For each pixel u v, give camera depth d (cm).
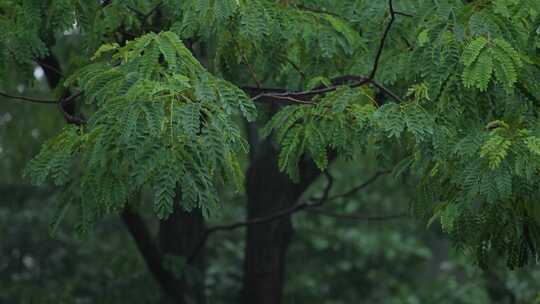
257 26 552
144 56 486
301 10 630
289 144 572
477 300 1462
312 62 653
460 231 591
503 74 514
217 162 467
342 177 1527
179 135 452
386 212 1539
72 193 534
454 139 541
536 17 548
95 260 1412
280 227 966
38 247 1459
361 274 1598
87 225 500
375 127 542
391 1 584
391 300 1555
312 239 1534
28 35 599
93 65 526
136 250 1214
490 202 518
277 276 966
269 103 711
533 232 601
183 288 956
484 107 552
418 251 1570
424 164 559
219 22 552
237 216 1516
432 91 537
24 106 1239
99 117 465
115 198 477
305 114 570
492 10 539
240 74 651
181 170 452
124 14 649
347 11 629
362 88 584
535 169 521
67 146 496
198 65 488
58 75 785
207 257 1468
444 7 548
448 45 537
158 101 454
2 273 1455
